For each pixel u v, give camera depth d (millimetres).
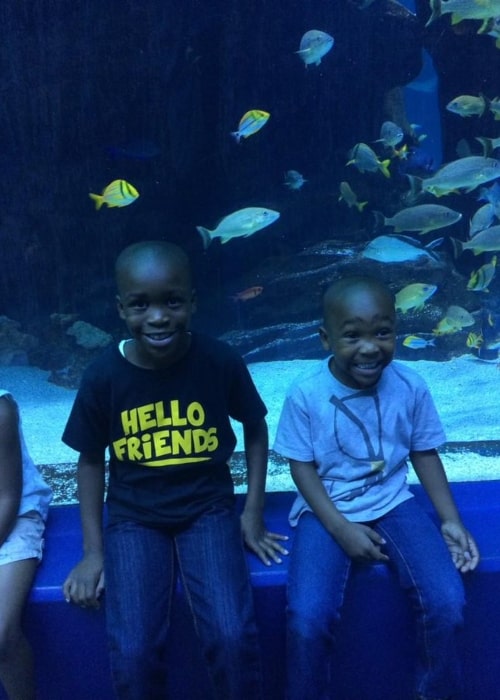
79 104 8367
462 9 6578
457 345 7176
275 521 2461
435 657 1954
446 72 9375
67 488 3246
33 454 4230
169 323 2023
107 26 8008
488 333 7441
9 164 8562
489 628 2207
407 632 2178
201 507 2164
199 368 2205
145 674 1825
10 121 8281
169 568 2070
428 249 7930
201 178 9195
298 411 2258
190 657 2166
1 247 8773
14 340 8234
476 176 6164
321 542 2141
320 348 7812
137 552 2039
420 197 8867
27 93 8211
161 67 8344
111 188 6496
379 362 2141
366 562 2148
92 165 8727
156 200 9062
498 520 2434
